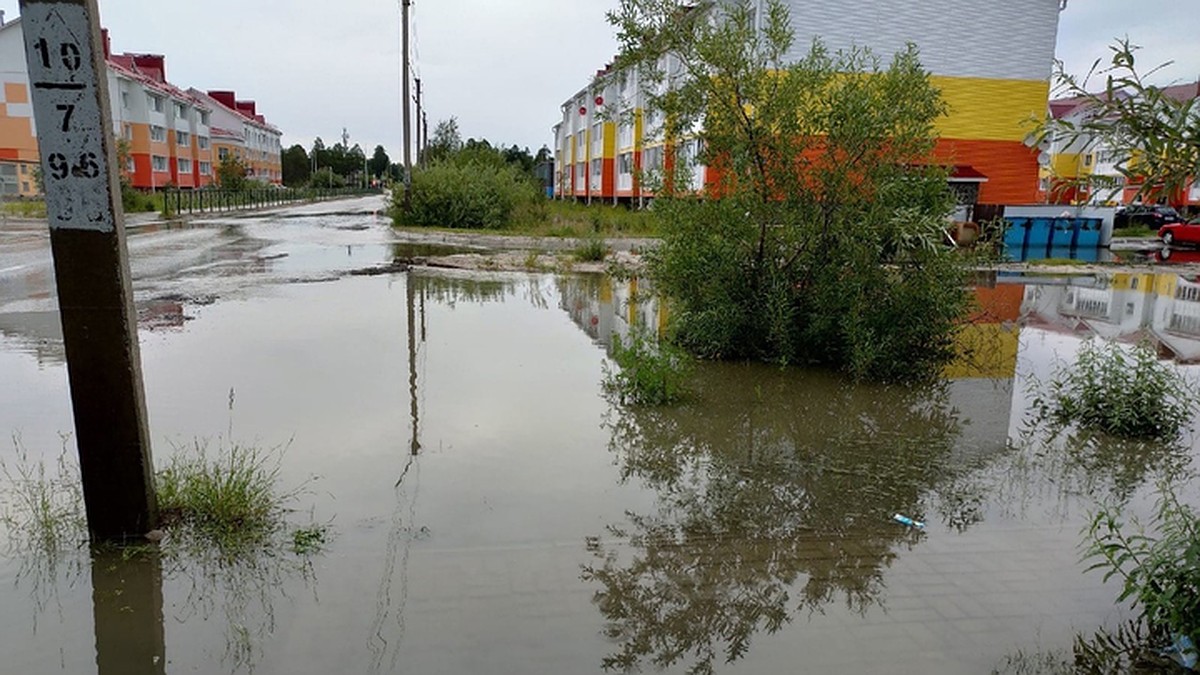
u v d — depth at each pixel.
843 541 4.32
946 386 7.98
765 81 8.20
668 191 9.06
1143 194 2.81
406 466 5.21
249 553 3.92
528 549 4.08
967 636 3.38
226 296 12.14
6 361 7.61
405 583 3.68
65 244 3.65
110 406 3.82
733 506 4.77
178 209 36.16
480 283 14.66
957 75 25.02
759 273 8.77
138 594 3.54
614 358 8.64
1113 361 6.94
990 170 25.77
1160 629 3.41
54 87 3.53
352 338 9.29
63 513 4.27
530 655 3.15
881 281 8.16
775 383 7.87
